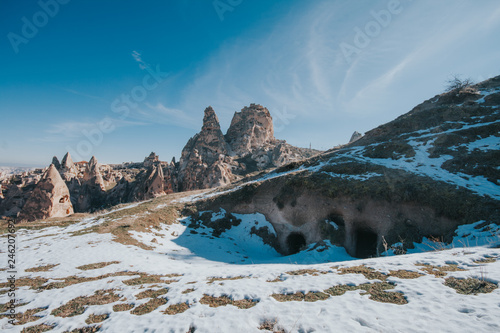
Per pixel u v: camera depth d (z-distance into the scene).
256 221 30.95
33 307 8.70
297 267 11.66
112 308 8.16
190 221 31.80
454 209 19.34
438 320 5.27
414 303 6.18
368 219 23.12
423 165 27.50
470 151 27.05
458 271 7.90
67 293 9.95
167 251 21.92
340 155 37.56
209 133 125.75
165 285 10.41
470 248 10.97
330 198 26.28
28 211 54.97
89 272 13.40
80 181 100.69
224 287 9.12
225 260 21.17
